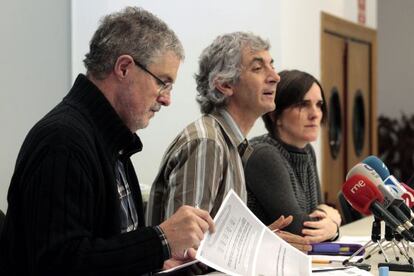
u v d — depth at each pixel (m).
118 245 1.48
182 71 3.88
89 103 1.61
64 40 3.29
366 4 6.84
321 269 1.80
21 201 1.48
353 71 6.44
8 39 3.13
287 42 4.95
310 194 2.85
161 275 1.68
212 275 1.77
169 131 3.80
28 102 3.20
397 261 1.95
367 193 1.94
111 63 1.62
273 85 2.27
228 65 2.22
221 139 2.09
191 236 1.53
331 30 5.88
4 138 3.12
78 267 1.41
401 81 8.80
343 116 6.25
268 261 1.70
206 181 1.98
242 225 1.79
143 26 1.63
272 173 2.50
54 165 1.44
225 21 4.24
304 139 2.76
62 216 1.42
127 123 1.68
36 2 3.21
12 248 1.50
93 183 1.51
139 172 3.61
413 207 2.18
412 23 8.73
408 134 8.56
